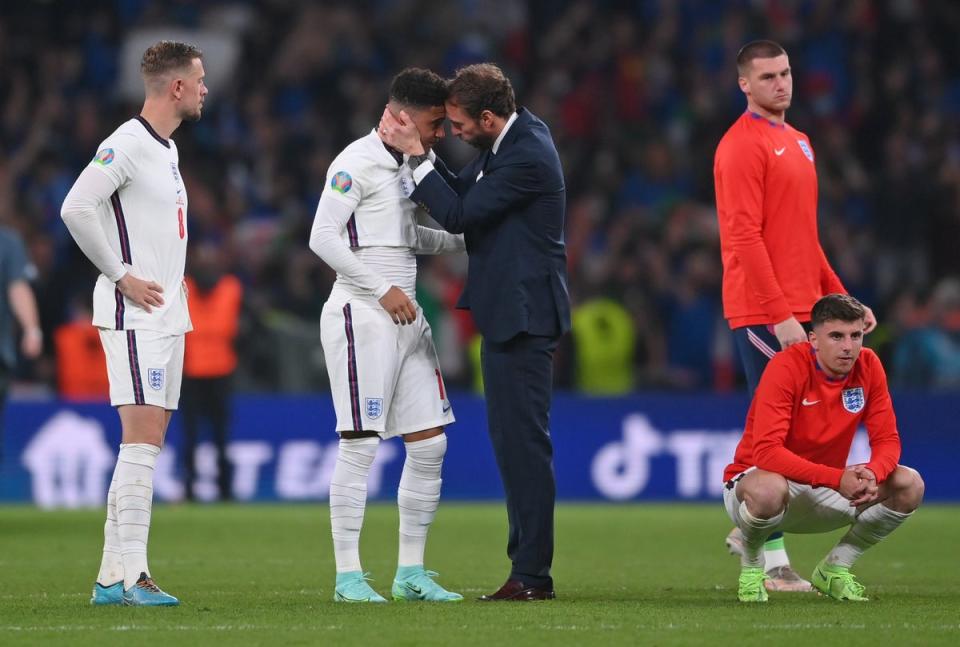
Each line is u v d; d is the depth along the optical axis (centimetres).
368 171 2452
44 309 6206
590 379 6112
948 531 4178
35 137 7094
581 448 5578
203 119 7338
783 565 2762
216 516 4694
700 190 7244
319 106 7531
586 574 3052
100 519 4584
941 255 6994
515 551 2497
